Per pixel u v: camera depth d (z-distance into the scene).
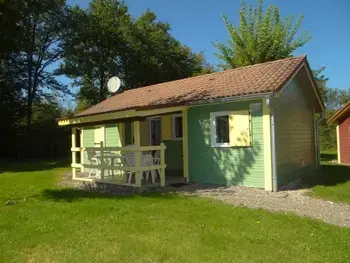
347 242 5.30
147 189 10.36
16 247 5.26
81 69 30.77
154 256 4.85
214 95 11.12
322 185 10.96
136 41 34.25
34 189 10.73
